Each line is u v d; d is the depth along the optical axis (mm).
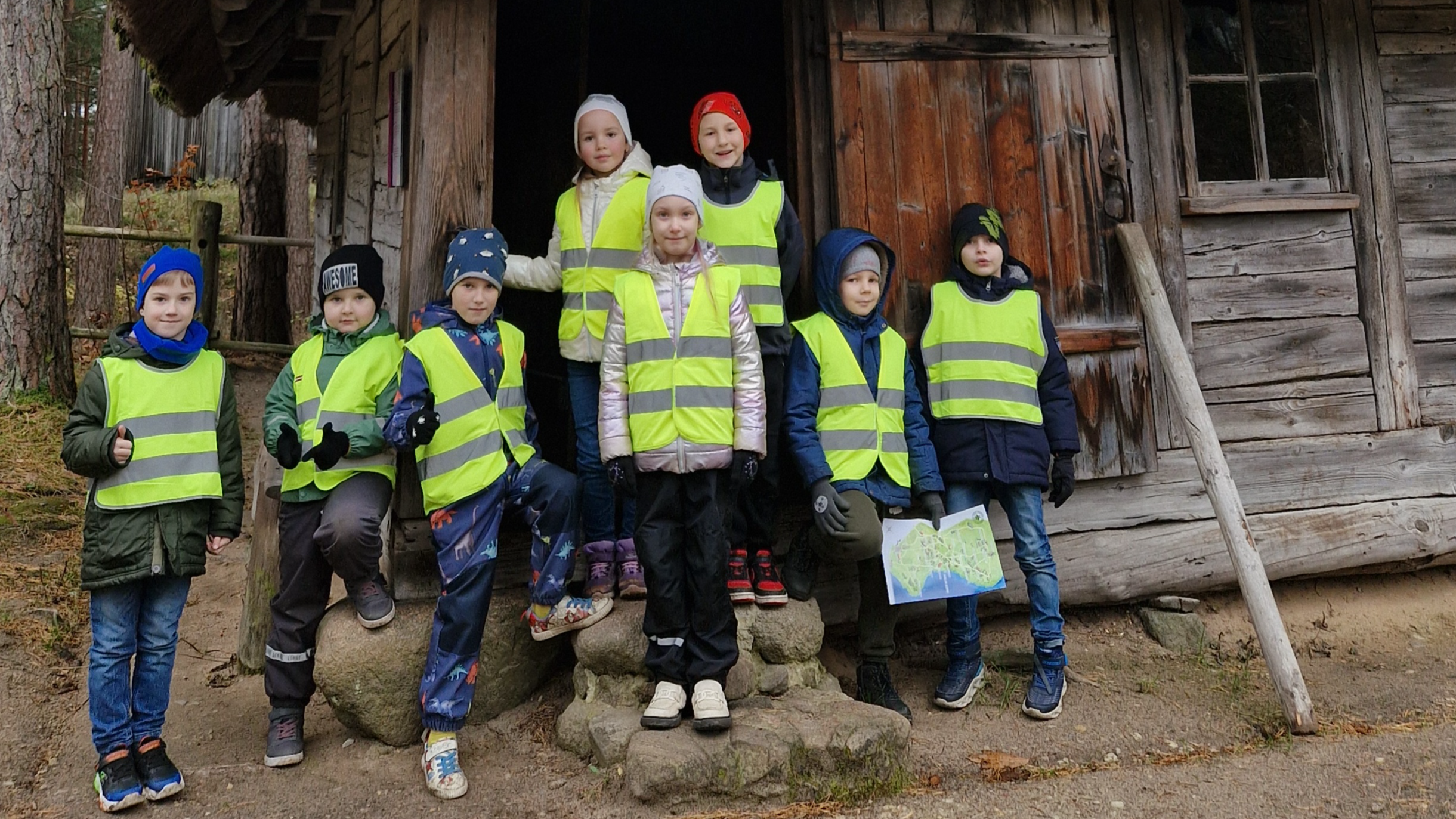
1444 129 4250
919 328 3646
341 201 4848
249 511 5598
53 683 3463
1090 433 3787
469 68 3291
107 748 2664
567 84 5746
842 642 3805
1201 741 3105
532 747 3039
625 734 2770
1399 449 4125
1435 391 4188
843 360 3182
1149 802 2656
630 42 5770
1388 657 3809
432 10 3258
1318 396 4078
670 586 2770
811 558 3297
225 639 4012
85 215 9742
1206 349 3975
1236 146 4082
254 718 3334
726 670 2754
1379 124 4188
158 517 2641
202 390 2740
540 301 5672
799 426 3090
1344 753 2936
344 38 4883
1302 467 4043
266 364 8258
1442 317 4207
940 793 2738
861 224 3623
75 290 9062
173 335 2709
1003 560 3828
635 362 2811
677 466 2756
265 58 5547
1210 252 3992
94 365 2654
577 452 3268
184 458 2674
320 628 3076
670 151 6027
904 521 3178
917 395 3326
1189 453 3945
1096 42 3861
